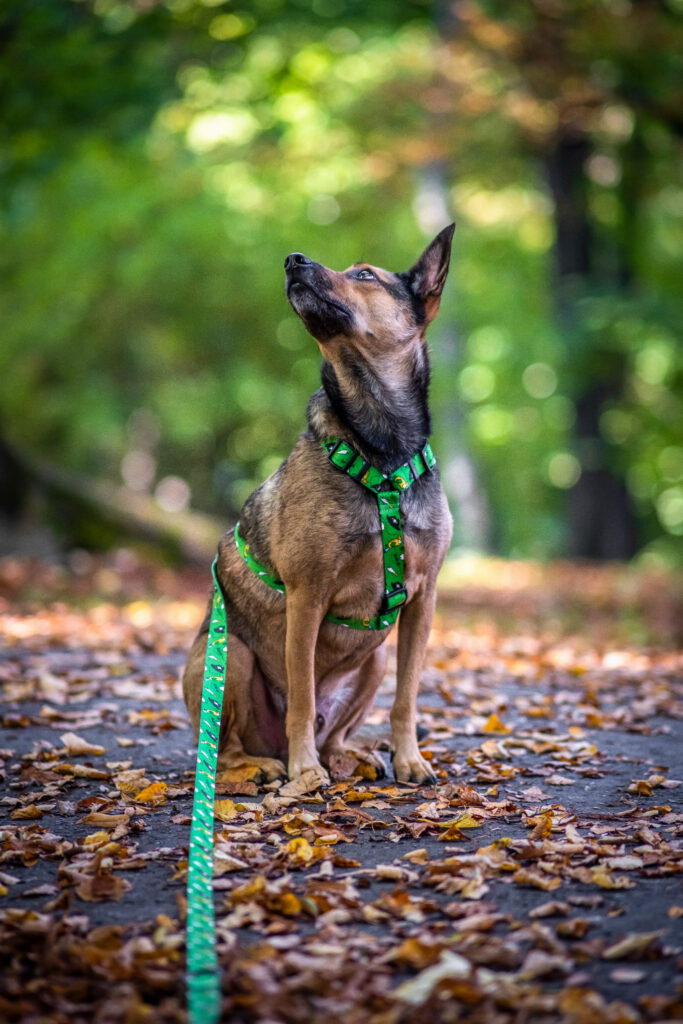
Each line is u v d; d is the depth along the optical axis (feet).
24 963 9.62
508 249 87.76
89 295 83.35
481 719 20.79
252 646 16.22
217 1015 8.50
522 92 58.39
